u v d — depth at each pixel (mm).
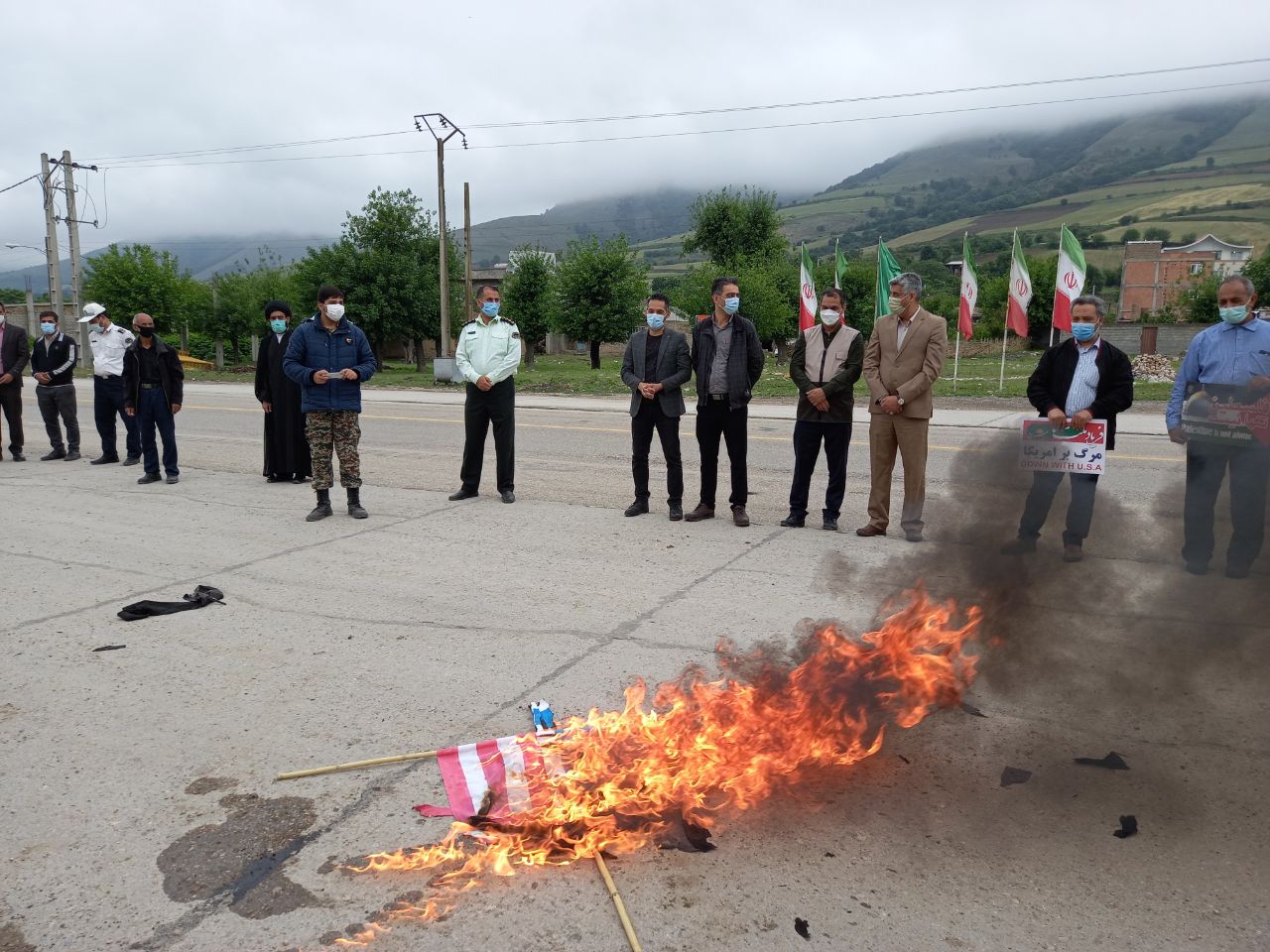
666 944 2395
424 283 36219
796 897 2580
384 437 13227
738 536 6863
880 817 2977
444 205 26250
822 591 5379
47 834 2943
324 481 7535
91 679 4188
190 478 9695
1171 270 76500
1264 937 2395
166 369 9125
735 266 49656
